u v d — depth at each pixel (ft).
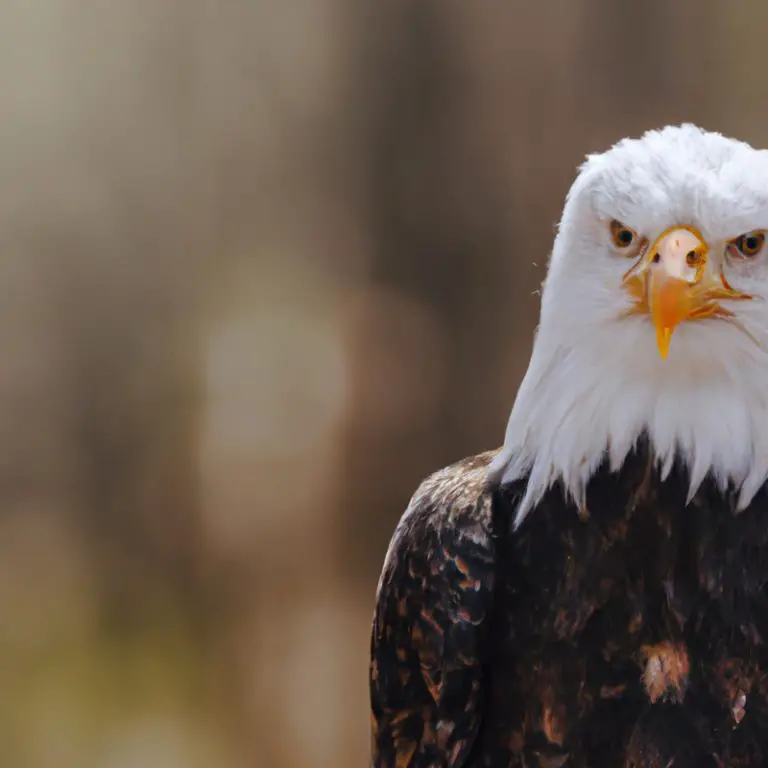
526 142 45.83
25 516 50.42
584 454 18.08
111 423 49.96
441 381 47.26
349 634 48.98
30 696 49.80
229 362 48.98
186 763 49.11
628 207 17.67
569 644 18.01
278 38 46.93
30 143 48.60
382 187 47.01
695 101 45.70
